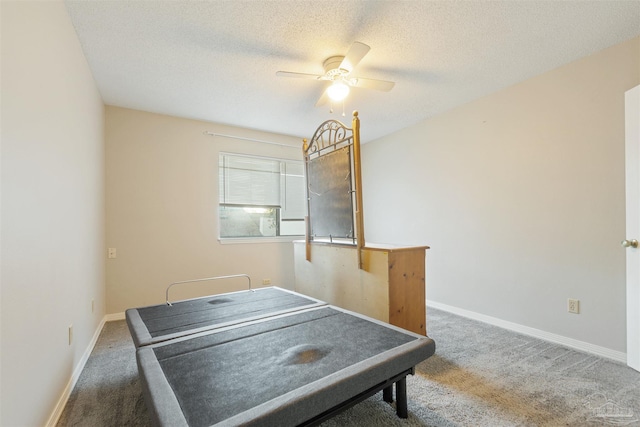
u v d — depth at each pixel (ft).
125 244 10.60
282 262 13.87
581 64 7.82
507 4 5.88
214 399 3.38
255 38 6.86
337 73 7.56
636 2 5.82
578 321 7.84
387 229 14.24
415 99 10.36
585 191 7.74
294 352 4.58
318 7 5.90
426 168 12.30
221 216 12.75
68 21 5.93
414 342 4.95
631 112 6.61
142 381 3.96
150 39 6.84
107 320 10.19
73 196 6.20
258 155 13.58
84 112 7.27
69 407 5.38
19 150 3.79
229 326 5.82
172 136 11.58
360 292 8.44
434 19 6.30
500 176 9.64
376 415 5.10
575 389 5.86
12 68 3.62
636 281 6.52
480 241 10.22
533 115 8.80
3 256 3.36
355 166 8.33
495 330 9.20
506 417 5.03
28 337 3.95
